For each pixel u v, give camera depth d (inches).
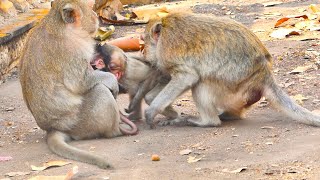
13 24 666.2
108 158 398.9
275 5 870.4
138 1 961.5
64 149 406.6
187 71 446.3
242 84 444.8
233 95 448.5
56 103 433.4
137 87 472.4
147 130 456.4
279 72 567.2
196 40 445.7
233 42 444.5
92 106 435.2
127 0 960.3
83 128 439.2
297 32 682.2
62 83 432.1
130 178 360.8
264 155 383.6
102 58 463.2
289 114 437.4
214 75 444.8
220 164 374.9
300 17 737.6
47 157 408.2
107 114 436.8
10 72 633.6
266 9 844.6
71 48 430.6
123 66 463.8
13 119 505.0
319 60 588.7
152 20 465.4
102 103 435.2
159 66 459.2
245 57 442.9
